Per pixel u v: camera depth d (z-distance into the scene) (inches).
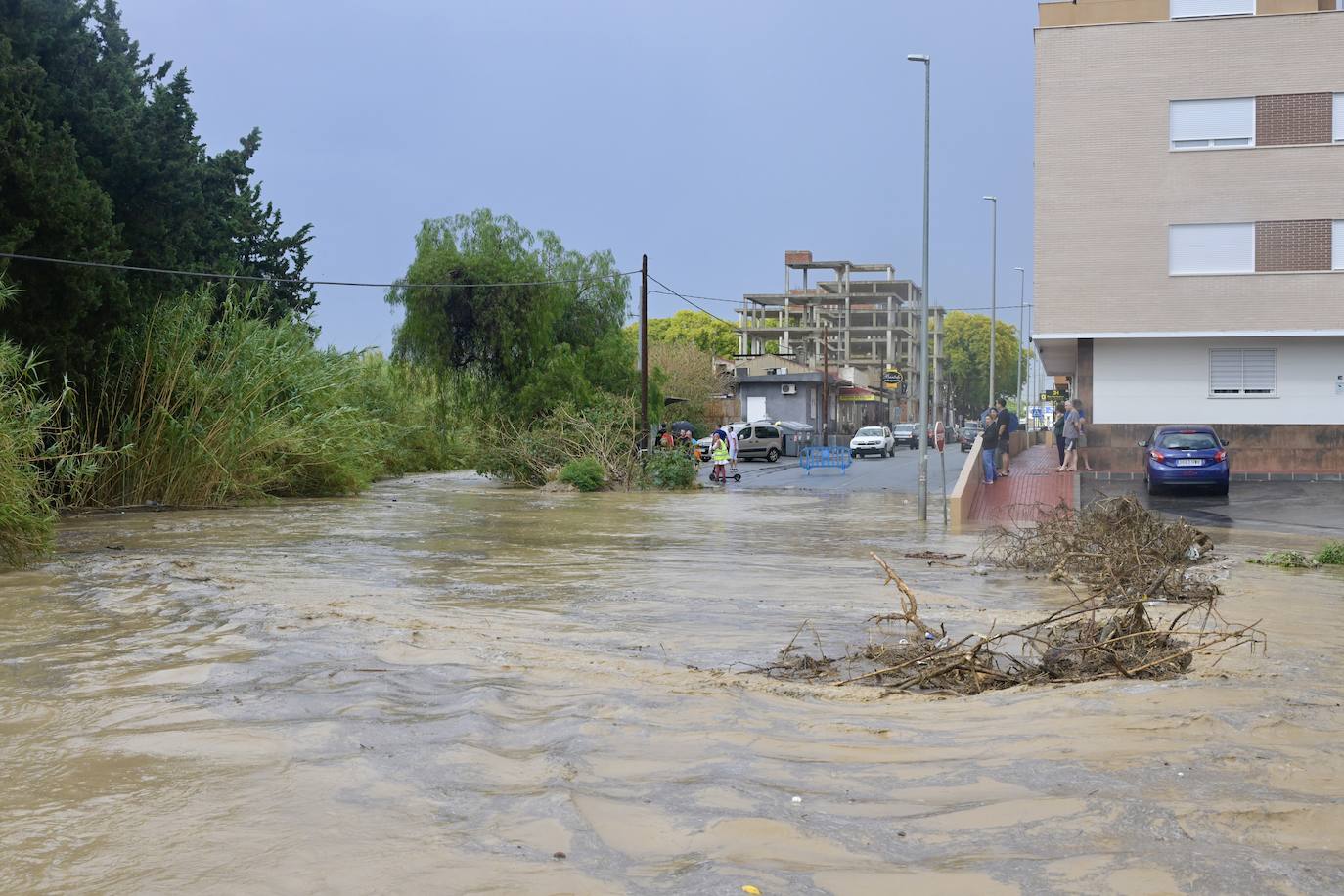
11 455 553.3
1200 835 158.9
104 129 930.7
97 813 177.6
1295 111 1195.3
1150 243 1227.9
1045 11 1285.7
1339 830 160.6
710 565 569.6
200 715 242.8
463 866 152.9
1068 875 144.9
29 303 837.2
